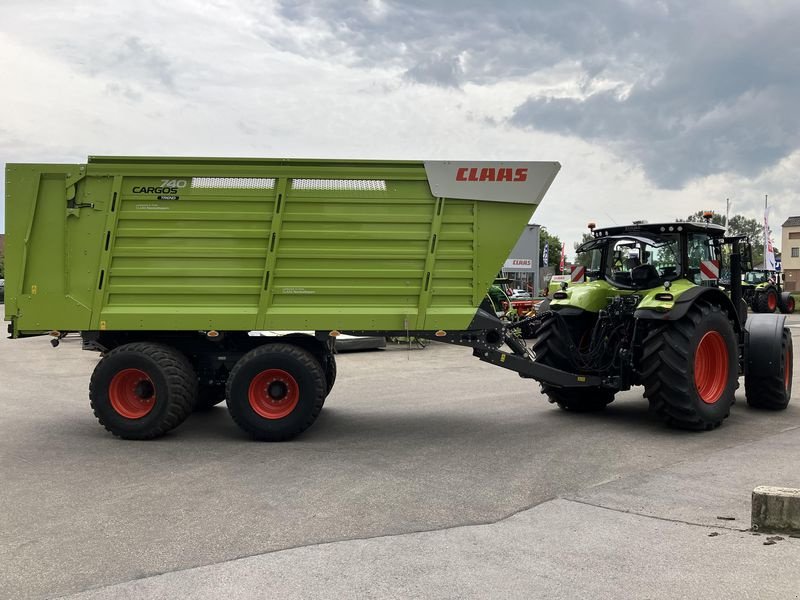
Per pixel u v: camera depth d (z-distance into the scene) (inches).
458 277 276.5
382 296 275.7
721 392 291.9
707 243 335.6
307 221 272.2
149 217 271.9
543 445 263.3
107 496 199.8
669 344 279.0
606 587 136.3
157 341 286.8
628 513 181.6
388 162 272.1
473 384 437.4
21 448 261.0
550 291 682.8
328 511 185.3
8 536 167.5
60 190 271.6
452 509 186.5
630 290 324.2
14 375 482.6
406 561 150.6
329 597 133.5
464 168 273.1
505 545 159.5
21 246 272.7
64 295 273.0
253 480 216.2
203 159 270.4
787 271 2876.5
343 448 259.9
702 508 184.9
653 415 327.6
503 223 276.1
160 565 149.4
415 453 251.3
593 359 319.9
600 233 352.2
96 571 146.5
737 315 318.0
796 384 419.2
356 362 557.6
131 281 272.7
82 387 426.0
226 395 270.2
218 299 273.7
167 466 234.1
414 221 274.5
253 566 148.5
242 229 272.1
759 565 145.6
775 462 233.1
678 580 138.9
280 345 274.7
